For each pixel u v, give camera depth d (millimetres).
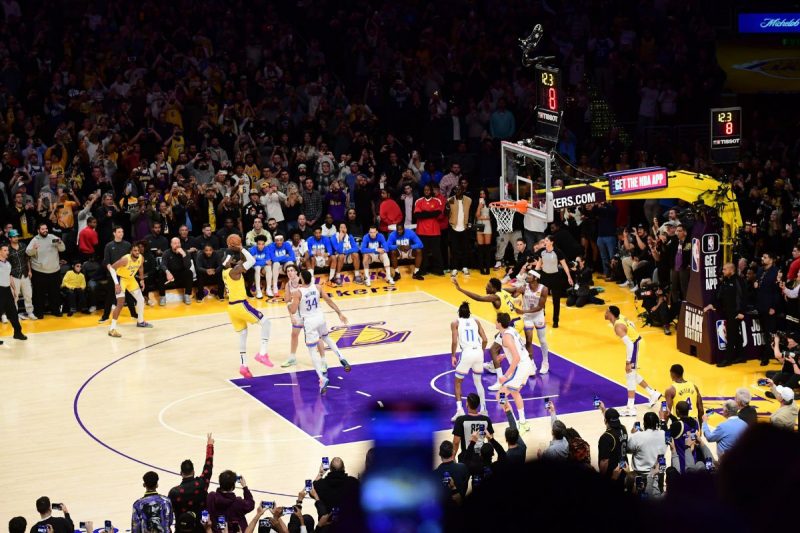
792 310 19078
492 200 28359
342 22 32344
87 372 19453
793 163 28625
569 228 26203
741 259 19453
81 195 26047
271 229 24906
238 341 21328
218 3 30719
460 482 10562
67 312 23375
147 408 17516
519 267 22578
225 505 11031
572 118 30078
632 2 32812
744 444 1286
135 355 20469
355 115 29547
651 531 1218
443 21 32125
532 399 17656
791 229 23844
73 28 29453
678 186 19203
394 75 30734
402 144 30109
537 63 19281
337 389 18297
